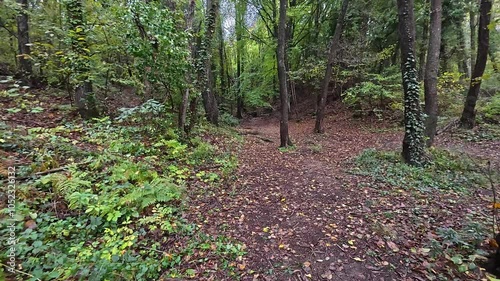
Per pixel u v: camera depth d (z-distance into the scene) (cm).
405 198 512
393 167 686
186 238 371
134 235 349
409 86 699
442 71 1600
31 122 646
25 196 365
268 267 327
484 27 995
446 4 1347
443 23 1409
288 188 587
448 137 1037
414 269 314
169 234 373
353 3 1652
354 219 439
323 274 317
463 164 670
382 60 1652
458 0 1296
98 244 332
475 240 346
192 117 915
